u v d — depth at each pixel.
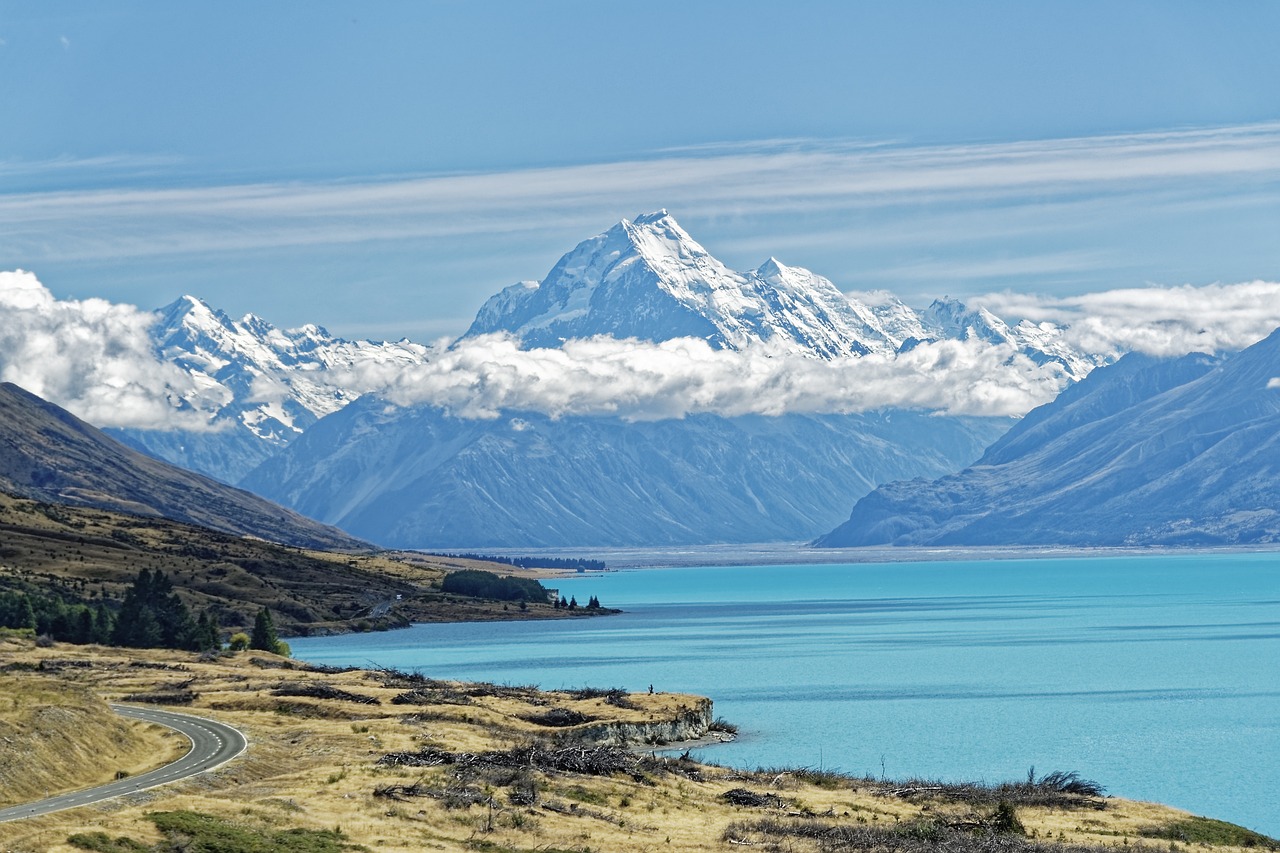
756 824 175.38
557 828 163.50
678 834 167.62
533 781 186.50
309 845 139.88
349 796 167.12
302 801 162.62
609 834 163.00
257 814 150.88
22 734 182.12
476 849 147.88
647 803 187.88
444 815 161.12
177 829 136.75
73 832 130.25
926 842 171.12
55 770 178.38
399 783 177.88
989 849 169.12
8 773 168.38
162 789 168.50
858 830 174.12
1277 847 187.50
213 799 159.88
